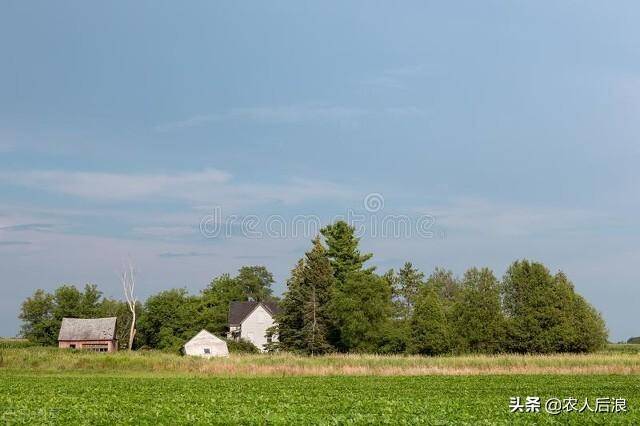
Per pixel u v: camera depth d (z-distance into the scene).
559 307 84.69
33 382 47.59
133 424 25.62
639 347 98.50
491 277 86.75
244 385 45.16
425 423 25.48
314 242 103.62
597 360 60.91
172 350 100.62
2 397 36.00
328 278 97.88
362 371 57.69
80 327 104.88
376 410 30.05
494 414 28.27
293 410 30.25
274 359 63.94
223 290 150.88
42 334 113.81
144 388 42.69
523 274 87.00
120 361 62.44
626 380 48.84
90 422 26.17
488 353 83.94
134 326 101.81
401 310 123.06
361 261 109.69
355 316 88.62
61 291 116.38
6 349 74.19
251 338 113.50
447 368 58.66
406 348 85.50
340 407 31.31
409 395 37.72
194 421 26.31
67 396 36.88
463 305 86.50
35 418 27.11
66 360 63.38
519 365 59.94
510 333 84.56
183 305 109.12
